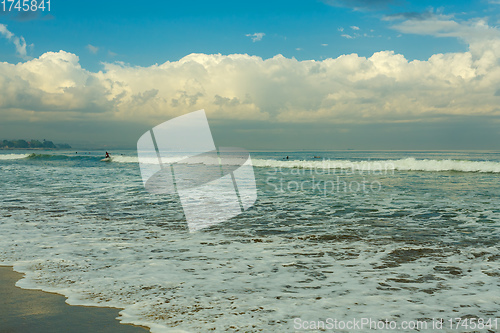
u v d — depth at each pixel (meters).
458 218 7.72
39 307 3.27
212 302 3.34
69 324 2.94
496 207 9.17
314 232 6.46
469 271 4.23
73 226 7.00
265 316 3.04
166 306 3.27
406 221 7.43
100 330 2.83
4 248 5.33
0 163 37.50
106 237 6.07
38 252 5.12
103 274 4.16
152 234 6.33
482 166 21.95
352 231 6.51
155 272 4.23
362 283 3.85
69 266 4.46
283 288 3.71
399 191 12.86
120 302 3.37
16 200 10.63
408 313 3.09
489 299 3.38
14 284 3.85
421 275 4.11
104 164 35.41
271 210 8.91
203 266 4.47
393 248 5.32
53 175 20.73
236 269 4.35
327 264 4.55
